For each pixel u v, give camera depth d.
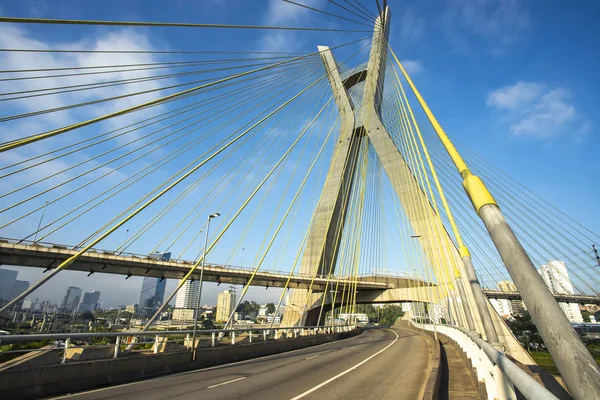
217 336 17.61
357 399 8.60
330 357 18.64
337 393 9.30
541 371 7.80
